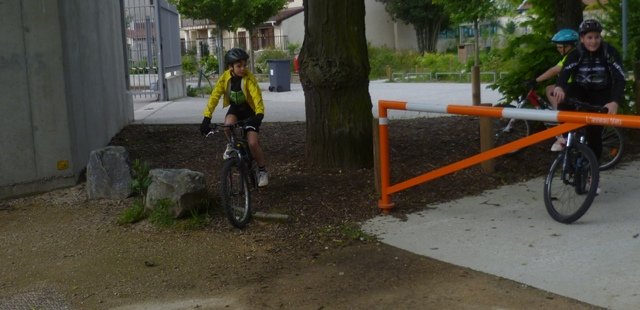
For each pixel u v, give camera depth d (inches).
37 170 305.9
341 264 207.8
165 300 188.1
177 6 1040.2
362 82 301.3
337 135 301.3
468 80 1027.3
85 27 352.8
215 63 1197.1
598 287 179.2
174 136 427.8
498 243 217.0
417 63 1318.9
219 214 255.3
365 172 298.5
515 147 224.8
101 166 288.5
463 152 337.1
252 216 249.4
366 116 304.2
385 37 1839.3
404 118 471.8
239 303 183.3
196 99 714.8
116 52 453.1
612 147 304.2
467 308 172.4
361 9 297.3
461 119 445.4
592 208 247.6
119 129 452.4
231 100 262.7
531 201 261.7
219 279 200.5
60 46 304.2
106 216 265.9
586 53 259.1
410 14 1696.6
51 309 185.9
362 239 227.8
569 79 267.0
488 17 992.9
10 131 299.0
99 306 186.4
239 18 1069.1
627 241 211.3
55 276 209.6
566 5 376.5
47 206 285.3
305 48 301.7
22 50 298.0
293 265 208.8
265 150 360.8
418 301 178.4
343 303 179.9
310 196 271.7
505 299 176.2
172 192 248.8
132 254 223.6
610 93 261.9
